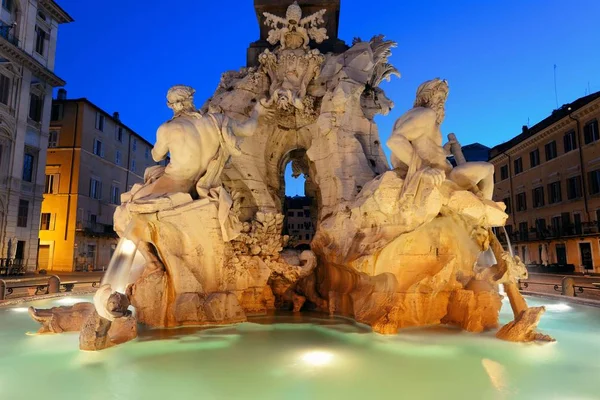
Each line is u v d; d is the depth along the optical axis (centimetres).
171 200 615
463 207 618
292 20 870
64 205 3547
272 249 786
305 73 862
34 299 943
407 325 631
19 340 543
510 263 630
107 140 4031
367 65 870
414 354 482
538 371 422
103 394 354
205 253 657
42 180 3144
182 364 441
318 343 532
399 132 638
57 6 3262
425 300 647
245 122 723
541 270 3241
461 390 368
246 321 668
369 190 673
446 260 659
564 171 3244
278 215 802
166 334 576
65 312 606
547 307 883
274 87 867
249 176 839
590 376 407
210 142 668
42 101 3166
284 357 468
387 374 411
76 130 3619
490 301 627
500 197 4166
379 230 650
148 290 625
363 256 628
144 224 618
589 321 713
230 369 424
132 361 451
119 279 629
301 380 392
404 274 653
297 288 841
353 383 385
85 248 3681
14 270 2741
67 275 2862
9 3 2925
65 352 485
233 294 670
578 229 3030
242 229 759
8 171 2833
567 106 3350
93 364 440
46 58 3241
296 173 1167
